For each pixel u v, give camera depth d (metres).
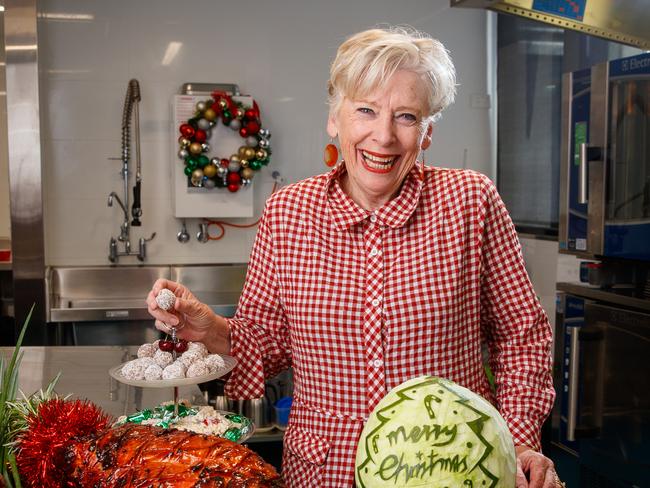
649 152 2.64
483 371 1.37
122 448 0.77
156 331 3.67
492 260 1.35
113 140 4.06
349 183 1.33
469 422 0.69
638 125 2.70
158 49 4.07
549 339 1.36
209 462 0.74
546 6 2.10
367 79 1.15
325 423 1.30
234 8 4.13
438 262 1.28
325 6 4.23
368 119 1.19
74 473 0.78
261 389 1.40
